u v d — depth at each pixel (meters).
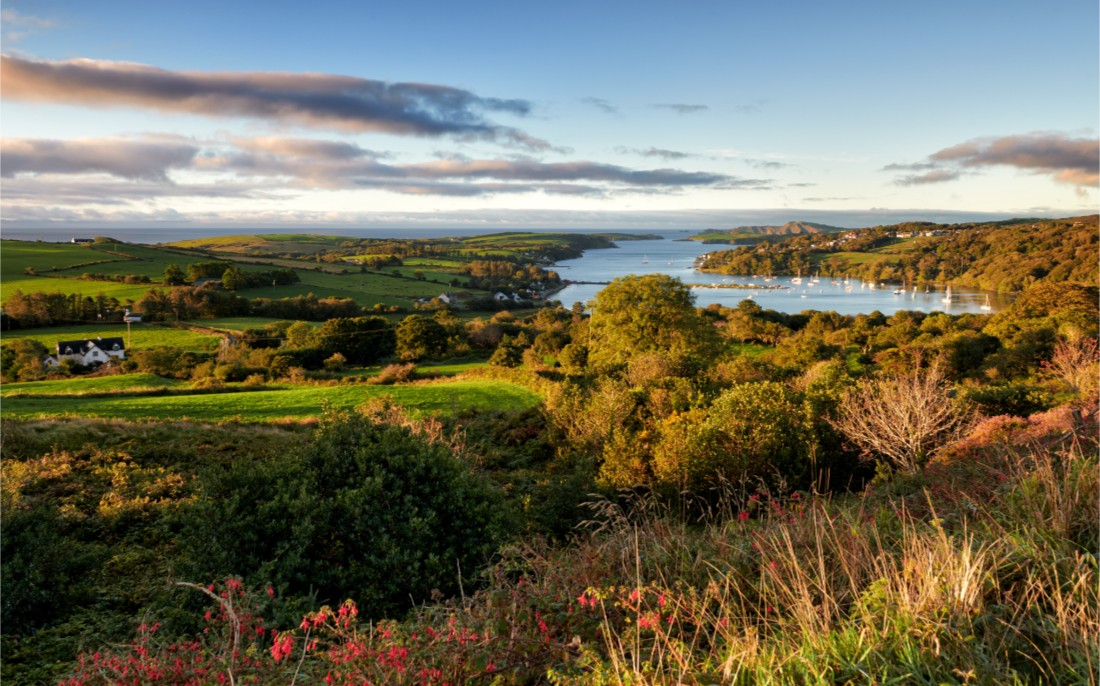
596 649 3.16
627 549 4.34
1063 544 3.08
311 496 8.05
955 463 6.97
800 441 11.10
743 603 3.28
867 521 4.21
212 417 29.86
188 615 6.51
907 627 2.50
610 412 16.77
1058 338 33.06
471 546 8.09
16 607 7.25
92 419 21.50
